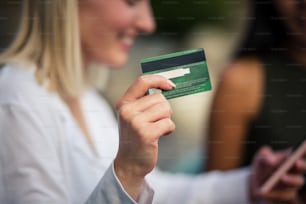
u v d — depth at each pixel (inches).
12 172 70.0
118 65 84.6
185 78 56.4
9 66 75.6
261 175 84.4
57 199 70.4
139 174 54.8
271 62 91.7
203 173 91.2
